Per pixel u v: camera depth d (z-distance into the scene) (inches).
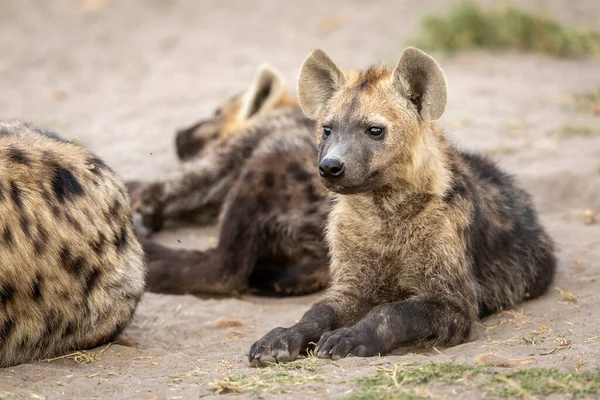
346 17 1011.9
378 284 366.6
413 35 930.7
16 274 316.8
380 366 299.9
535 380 273.7
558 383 271.3
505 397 266.1
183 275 432.5
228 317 395.5
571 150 592.7
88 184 343.9
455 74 812.6
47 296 325.7
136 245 362.9
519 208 408.8
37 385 302.7
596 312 364.8
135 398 285.4
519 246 394.0
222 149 520.7
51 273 325.7
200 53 919.0
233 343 360.2
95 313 340.5
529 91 747.4
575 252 446.0
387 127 346.6
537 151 592.7
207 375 307.4
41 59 910.4
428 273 351.9
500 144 609.6
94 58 916.0
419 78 354.3
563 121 661.3
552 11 984.9
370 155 344.2
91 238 338.0
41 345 330.3
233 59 893.2
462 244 354.9
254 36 968.9
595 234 470.0
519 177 536.1
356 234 365.4
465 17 898.7
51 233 326.3
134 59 910.4
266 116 531.8
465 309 344.2
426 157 355.6
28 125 370.6
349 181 339.6
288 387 283.6
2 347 319.6
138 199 516.1
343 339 315.0
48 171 334.3
